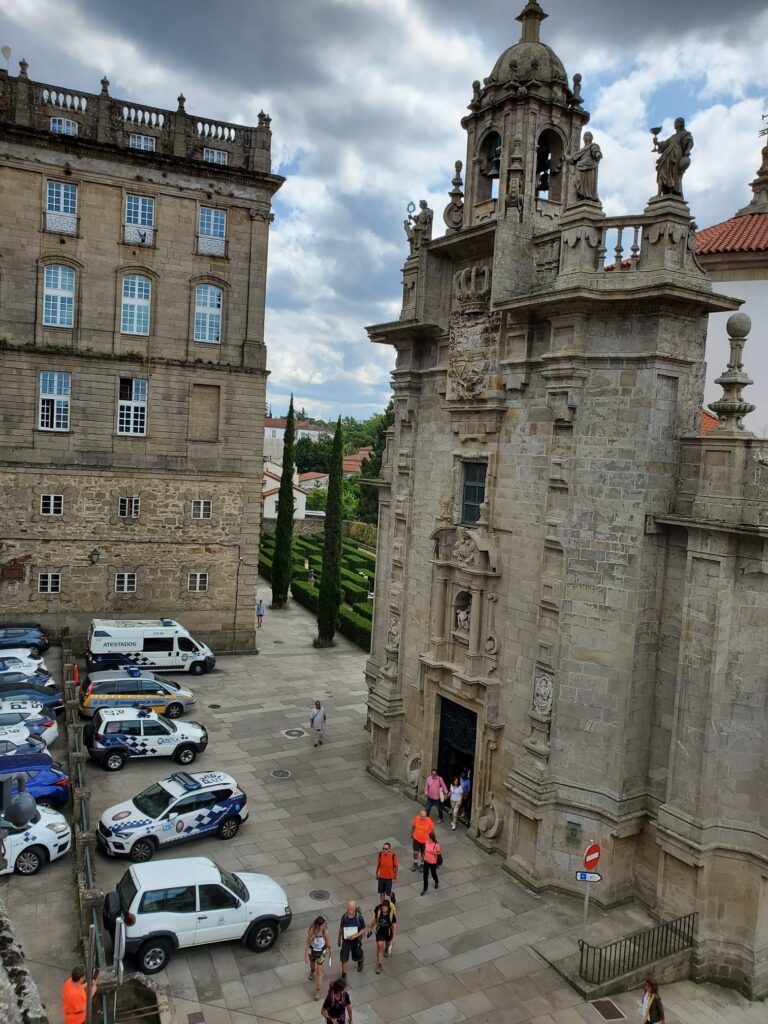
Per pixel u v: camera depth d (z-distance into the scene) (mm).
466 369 25516
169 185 42250
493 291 23328
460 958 19062
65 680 32969
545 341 22891
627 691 20938
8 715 28719
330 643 48250
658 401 20516
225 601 45219
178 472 43594
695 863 19484
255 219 44219
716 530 19203
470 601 25938
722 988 19281
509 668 24016
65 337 41000
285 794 27625
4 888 20453
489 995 17859
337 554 48125
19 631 39750
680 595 20734
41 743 26625
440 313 27453
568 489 21594
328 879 22266
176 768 29062
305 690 39656
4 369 39875
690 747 19984
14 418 40281
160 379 42844
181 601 44375
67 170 40188
